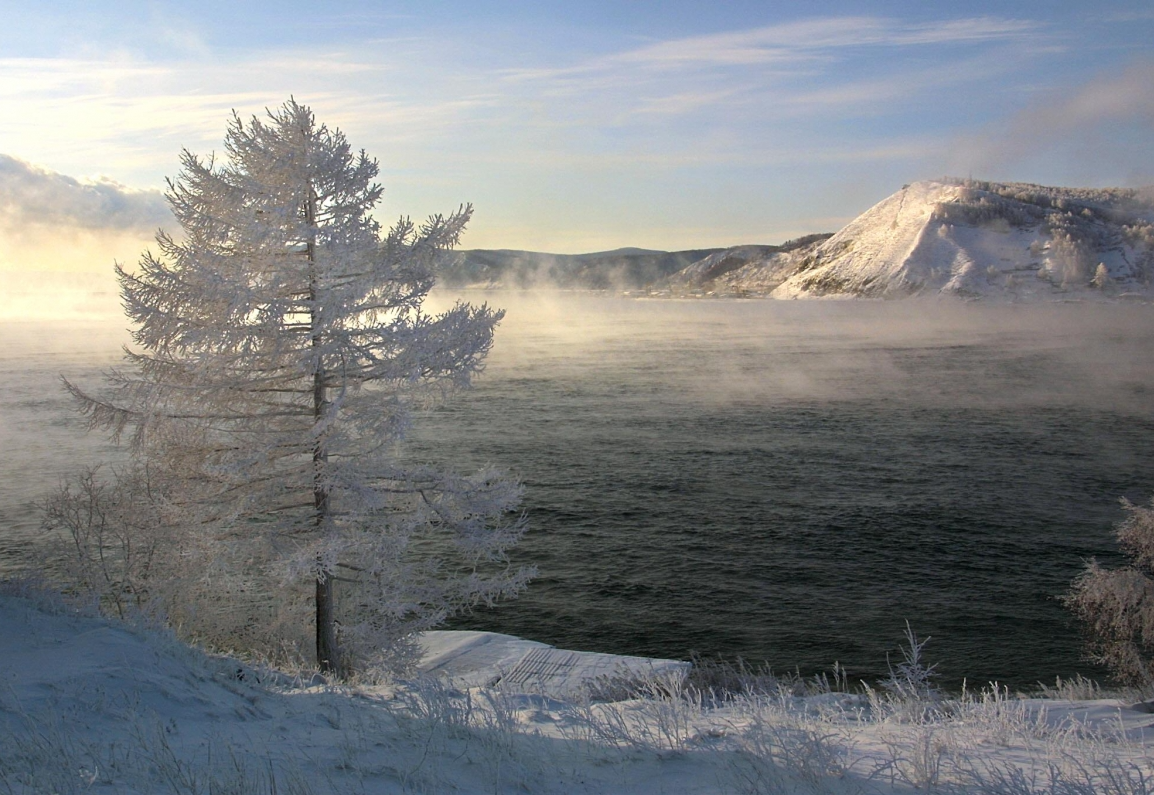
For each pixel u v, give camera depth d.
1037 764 5.02
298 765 4.46
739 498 66.56
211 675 7.18
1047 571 46.88
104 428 15.20
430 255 16.02
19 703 5.32
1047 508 63.22
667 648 34.53
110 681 6.11
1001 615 39.09
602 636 36.00
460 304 16.17
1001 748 5.56
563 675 24.55
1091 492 69.12
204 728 5.41
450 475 16.72
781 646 34.84
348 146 15.65
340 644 16.81
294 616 17.47
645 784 4.61
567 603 40.59
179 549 16.27
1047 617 38.72
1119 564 48.00
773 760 4.97
